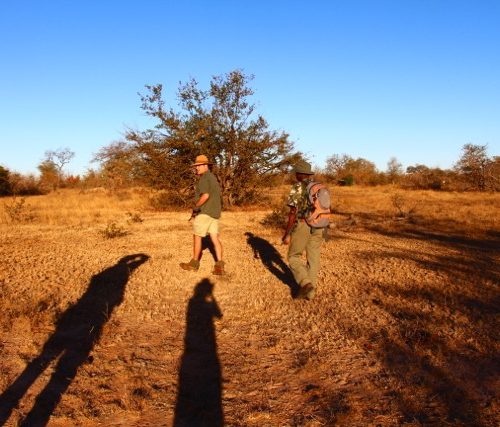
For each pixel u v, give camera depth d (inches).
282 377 152.9
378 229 519.2
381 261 329.4
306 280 225.6
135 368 158.4
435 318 205.8
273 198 847.1
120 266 305.1
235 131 697.6
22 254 344.8
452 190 1505.9
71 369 156.9
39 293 240.4
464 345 176.2
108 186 1263.5
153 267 303.9
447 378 149.6
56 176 1854.1
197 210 279.7
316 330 193.2
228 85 676.1
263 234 453.7
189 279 273.9
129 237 433.1
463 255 360.2
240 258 336.2
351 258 341.1
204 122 678.5
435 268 306.8
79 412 130.9
